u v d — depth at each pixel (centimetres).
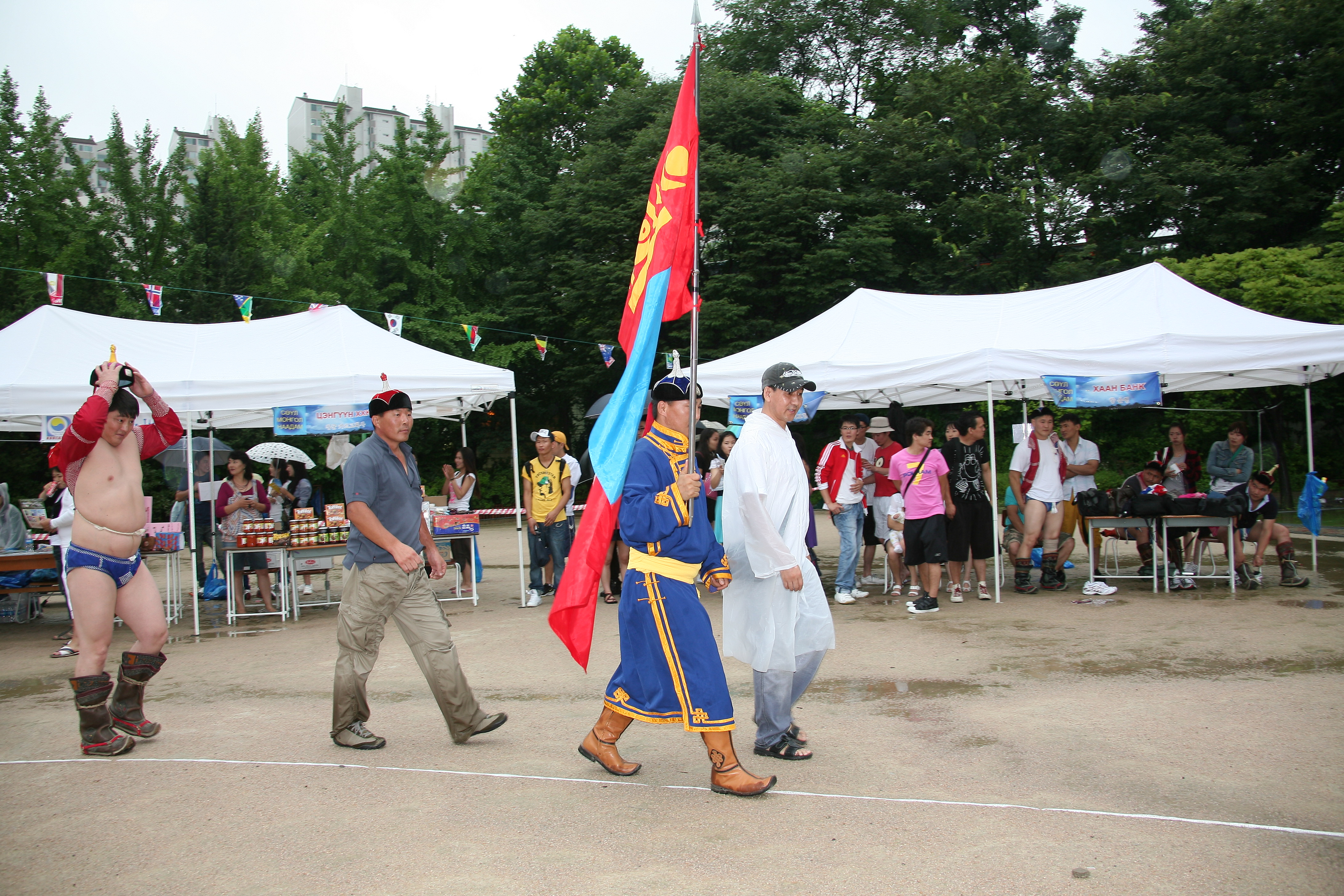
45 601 1150
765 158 2520
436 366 972
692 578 392
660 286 414
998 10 3000
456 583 1152
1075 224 2314
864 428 919
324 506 1263
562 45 3312
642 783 402
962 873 304
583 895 295
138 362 900
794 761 427
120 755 461
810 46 2880
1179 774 393
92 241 2327
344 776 418
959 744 445
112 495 462
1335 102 2264
